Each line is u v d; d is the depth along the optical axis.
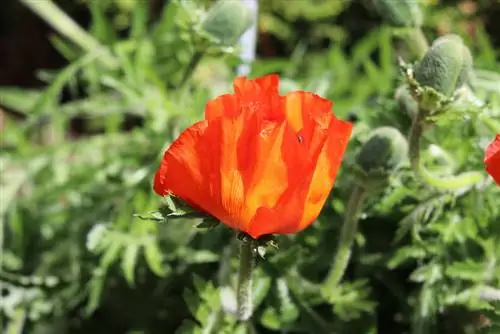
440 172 0.91
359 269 0.94
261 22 2.01
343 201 0.92
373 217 0.93
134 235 0.98
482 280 0.89
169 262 1.00
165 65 1.08
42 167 1.09
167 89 1.09
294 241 0.93
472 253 0.91
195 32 0.93
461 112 0.82
